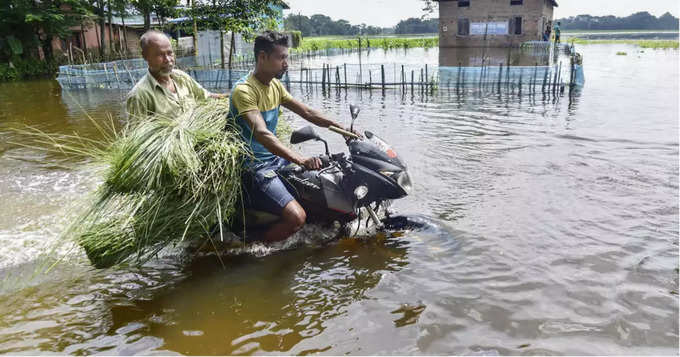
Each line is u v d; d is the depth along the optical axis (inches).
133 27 1379.2
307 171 143.9
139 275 130.5
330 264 134.0
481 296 114.4
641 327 100.7
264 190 136.0
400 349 95.8
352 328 103.5
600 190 187.6
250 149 135.7
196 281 126.9
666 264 127.6
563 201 176.1
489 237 146.6
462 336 99.4
